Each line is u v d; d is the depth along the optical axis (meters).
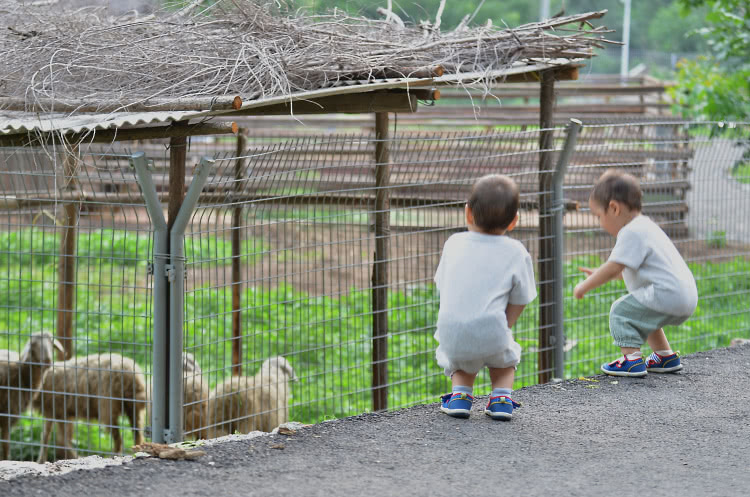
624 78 22.05
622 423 4.89
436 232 6.75
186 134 4.99
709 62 14.82
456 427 4.78
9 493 3.72
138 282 13.98
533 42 6.72
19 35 6.39
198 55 5.84
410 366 9.38
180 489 3.79
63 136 4.89
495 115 19.67
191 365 6.83
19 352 7.17
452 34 6.98
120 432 7.63
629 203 5.73
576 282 9.92
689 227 8.29
